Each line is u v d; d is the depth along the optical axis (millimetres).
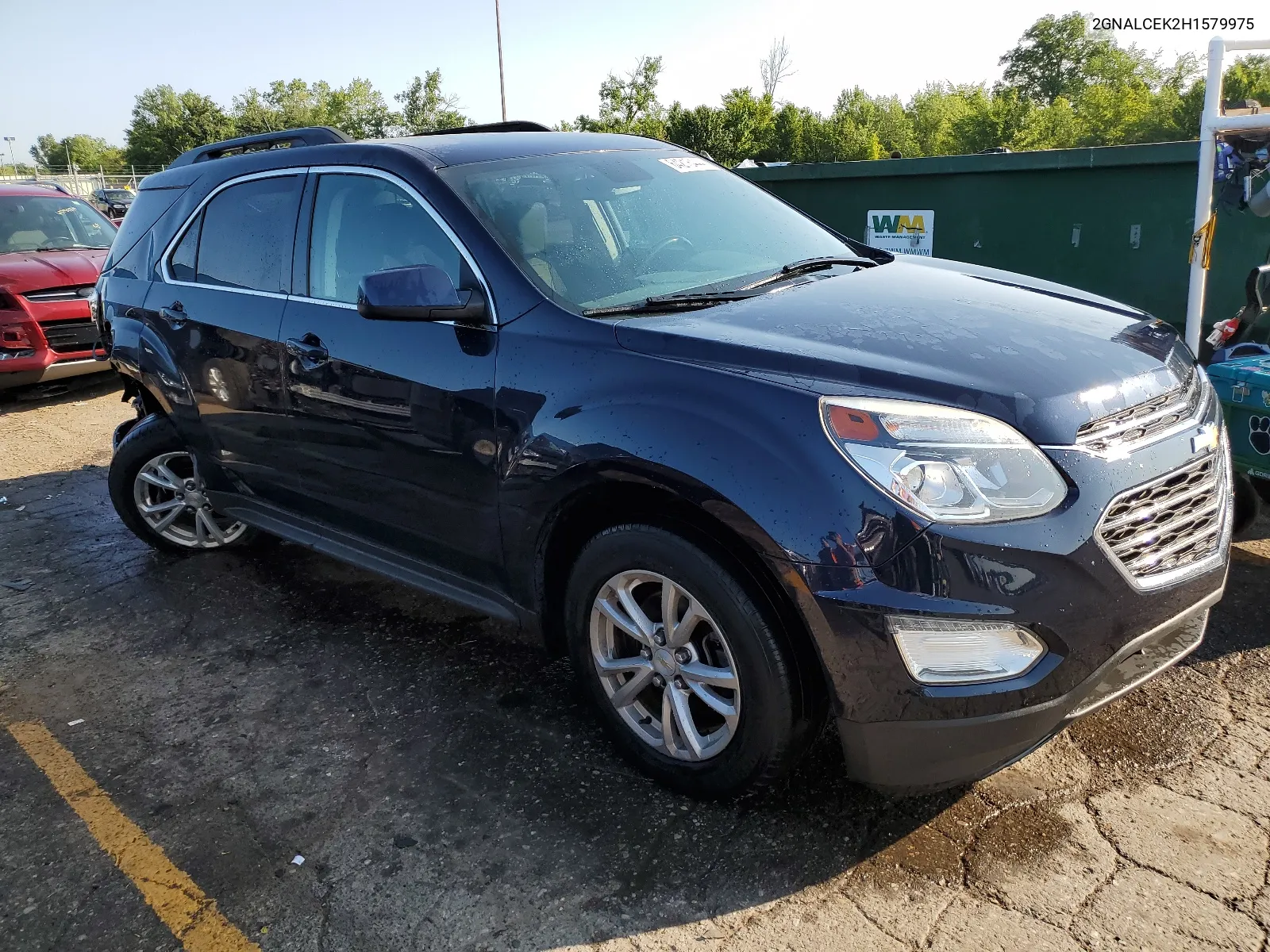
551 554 2725
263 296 3543
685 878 2334
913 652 2066
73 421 7672
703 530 2305
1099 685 2207
